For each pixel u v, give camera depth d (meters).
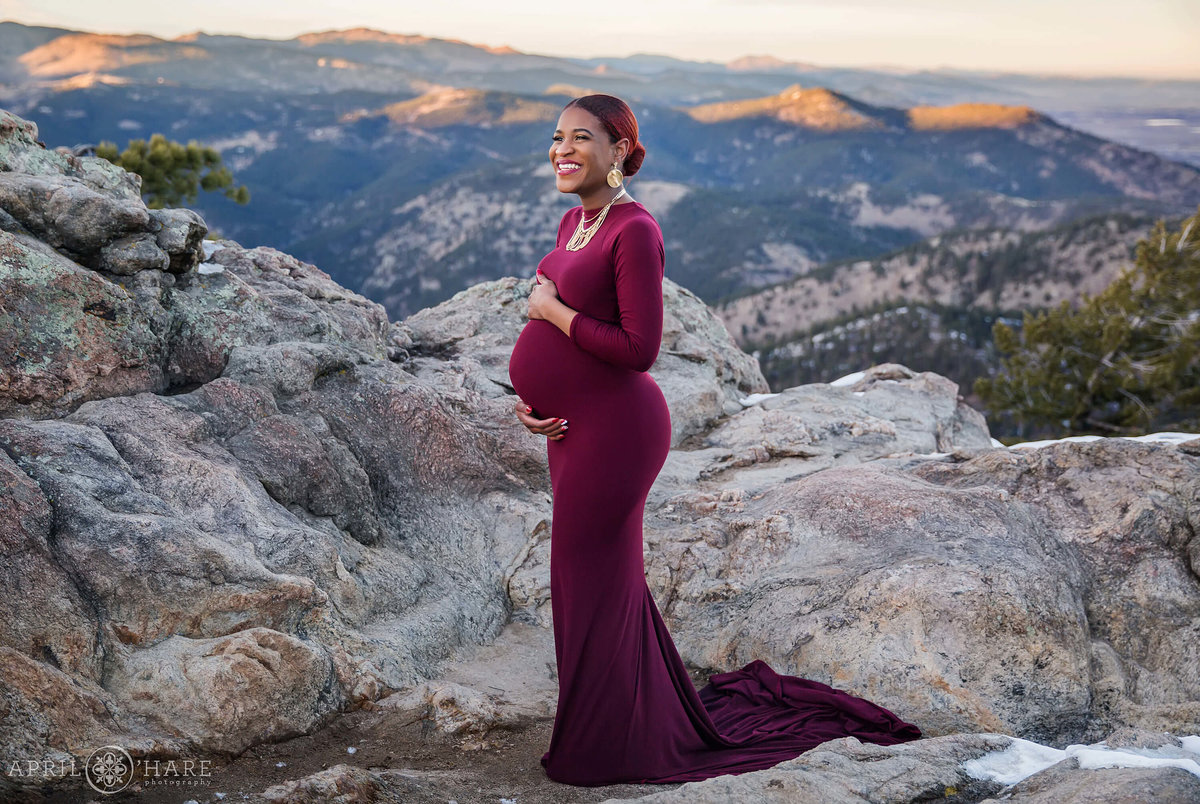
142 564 3.67
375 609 4.59
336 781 3.06
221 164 21.45
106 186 6.01
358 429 5.53
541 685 4.61
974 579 4.28
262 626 3.85
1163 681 4.32
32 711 3.01
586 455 3.56
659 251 3.34
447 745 3.85
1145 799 2.42
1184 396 28.78
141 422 4.53
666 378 8.55
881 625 4.30
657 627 3.96
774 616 4.70
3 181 5.02
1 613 3.22
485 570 5.37
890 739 3.82
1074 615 4.32
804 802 2.70
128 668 3.46
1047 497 5.47
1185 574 4.83
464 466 5.82
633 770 3.65
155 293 5.36
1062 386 29.39
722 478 7.02
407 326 8.72
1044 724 3.95
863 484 5.44
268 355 5.48
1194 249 29.44
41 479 3.76
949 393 9.79
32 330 4.62
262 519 4.32
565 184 3.41
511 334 8.82
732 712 4.28
